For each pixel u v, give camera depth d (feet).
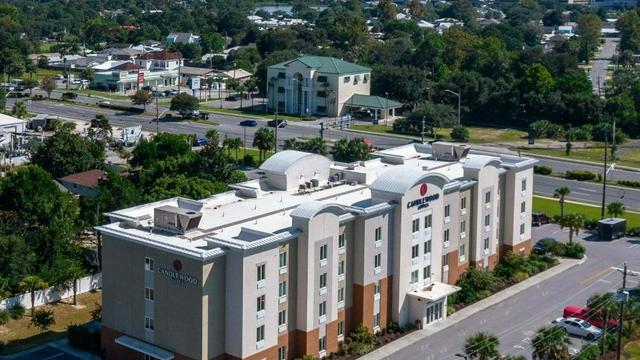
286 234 304.91
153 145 561.84
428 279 373.61
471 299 384.47
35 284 366.84
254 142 646.33
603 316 344.49
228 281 293.43
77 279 384.27
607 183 611.06
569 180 622.13
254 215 334.65
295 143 622.13
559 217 465.06
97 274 396.16
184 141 573.74
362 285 339.57
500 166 417.49
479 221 403.95
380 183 355.36
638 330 358.23
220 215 333.83
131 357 310.65
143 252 302.66
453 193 385.09
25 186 432.25
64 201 436.76
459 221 392.68
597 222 497.87
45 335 345.51
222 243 291.79
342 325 337.52
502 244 430.61
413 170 363.76
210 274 289.12
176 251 290.15
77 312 369.50
